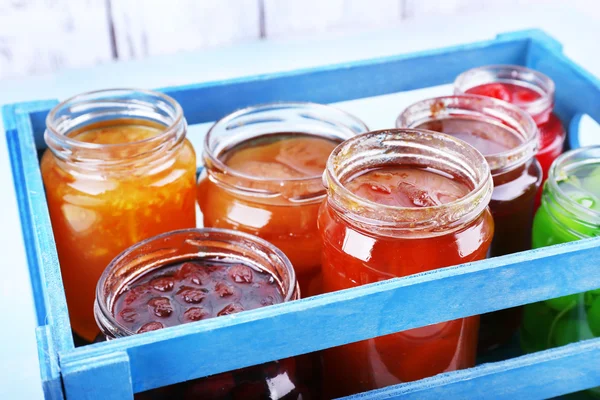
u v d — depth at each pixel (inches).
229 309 26.5
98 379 22.1
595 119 38.8
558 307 33.1
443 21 65.5
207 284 28.4
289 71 39.4
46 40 56.6
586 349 29.3
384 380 29.3
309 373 30.2
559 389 29.9
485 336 35.4
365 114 57.4
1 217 50.1
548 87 39.4
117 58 59.2
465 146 28.6
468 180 28.6
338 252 28.1
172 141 33.4
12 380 39.6
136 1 57.1
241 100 39.0
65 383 21.8
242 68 57.9
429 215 26.0
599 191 33.2
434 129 35.8
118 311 27.4
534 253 26.0
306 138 36.2
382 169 30.0
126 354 22.2
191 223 35.8
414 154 29.7
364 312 24.5
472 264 25.4
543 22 65.9
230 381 26.1
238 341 23.4
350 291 24.4
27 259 34.0
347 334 24.7
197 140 55.1
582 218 30.9
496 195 32.9
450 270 25.2
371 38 62.6
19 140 34.0
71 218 33.0
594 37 63.4
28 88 55.6
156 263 29.2
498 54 42.8
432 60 41.4
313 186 31.6
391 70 40.8
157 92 35.6
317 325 24.1
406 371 29.0
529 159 34.1
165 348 22.7
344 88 40.4
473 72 40.7
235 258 29.4
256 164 34.1
